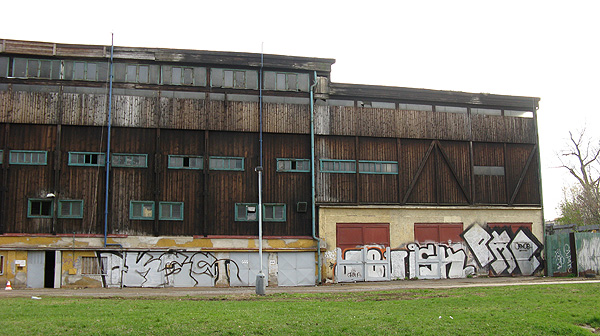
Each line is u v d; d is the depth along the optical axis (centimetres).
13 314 1912
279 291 3155
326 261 3791
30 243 3412
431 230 4031
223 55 3778
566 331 1927
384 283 3719
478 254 4097
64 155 3525
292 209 3788
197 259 3600
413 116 4109
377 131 4009
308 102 3906
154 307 2162
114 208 3541
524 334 1881
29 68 3556
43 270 3428
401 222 3972
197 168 3672
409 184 4028
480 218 4144
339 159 3912
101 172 3559
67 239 3450
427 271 3978
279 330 1798
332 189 3872
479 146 4241
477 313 2156
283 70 3894
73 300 2420
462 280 3888
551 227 5319
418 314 2128
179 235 3591
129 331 1709
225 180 3706
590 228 4800
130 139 3609
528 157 4353
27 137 3500
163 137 3656
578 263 3994
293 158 3834
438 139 4138
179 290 3269
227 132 3750
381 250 3900
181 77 3728
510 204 4222
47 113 3528
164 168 3625
